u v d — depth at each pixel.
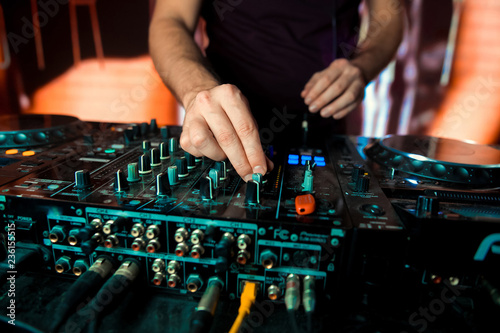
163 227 0.54
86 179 0.61
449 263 0.49
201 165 0.77
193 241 0.52
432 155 0.78
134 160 0.79
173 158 0.81
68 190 0.61
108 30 2.18
